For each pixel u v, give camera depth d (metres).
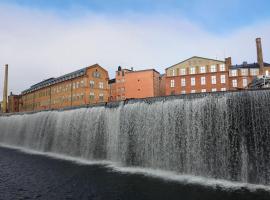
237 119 25.61
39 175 27.03
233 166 25.33
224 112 26.42
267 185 23.31
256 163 24.22
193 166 27.80
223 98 26.64
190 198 19.58
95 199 19.47
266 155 23.84
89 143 39.19
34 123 53.62
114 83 97.75
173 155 29.42
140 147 32.41
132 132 33.53
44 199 19.61
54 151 45.66
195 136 28.05
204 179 25.48
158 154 30.64
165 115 30.61
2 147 55.06
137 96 77.62
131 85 79.00
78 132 41.53
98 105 39.28
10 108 125.25
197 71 72.81
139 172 28.66
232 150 25.59
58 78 89.38
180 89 73.62
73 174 27.55
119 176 26.58
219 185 23.22
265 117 24.17
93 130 39.03
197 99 28.38
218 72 71.00
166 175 27.19
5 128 65.25
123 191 21.36
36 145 50.88
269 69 76.62
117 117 35.81
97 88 78.12
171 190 21.58
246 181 24.45
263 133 24.16
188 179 25.47
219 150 26.34
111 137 36.22
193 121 28.34
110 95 98.62
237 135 25.45
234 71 76.19
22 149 51.28
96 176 26.58
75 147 41.44
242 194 20.44
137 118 33.28
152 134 31.48
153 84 77.19
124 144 34.25
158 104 31.50
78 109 42.84
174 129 29.66
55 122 47.31
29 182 24.27
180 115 29.39
